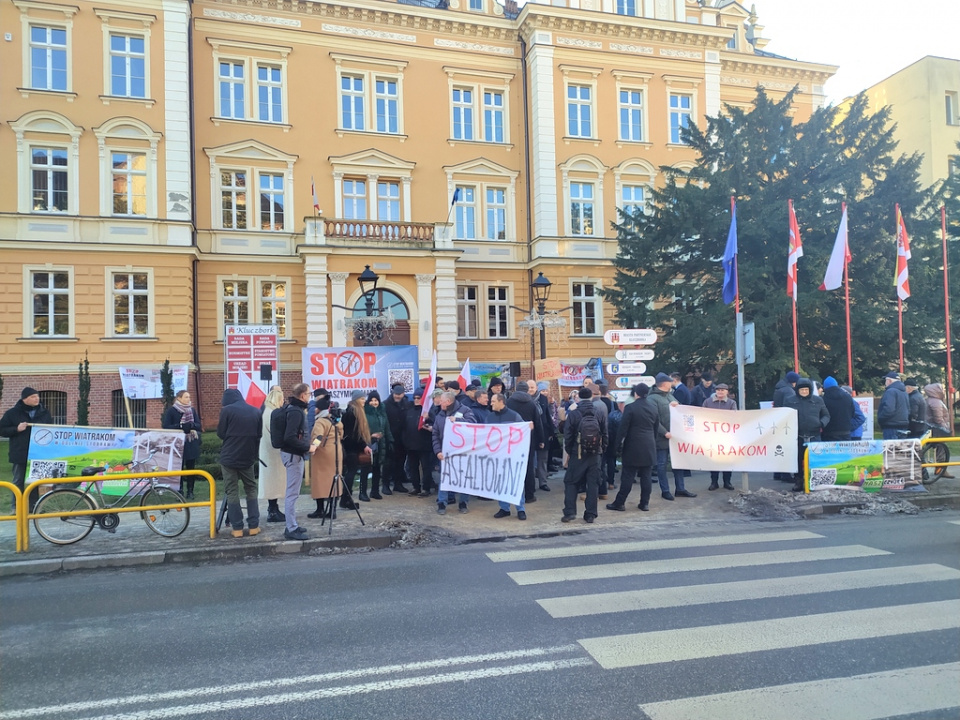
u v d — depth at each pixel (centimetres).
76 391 2072
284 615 538
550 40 2625
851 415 1080
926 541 765
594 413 895
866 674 413
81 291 2091
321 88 2452
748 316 1844
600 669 424
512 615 528
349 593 596
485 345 2600
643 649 455
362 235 2317
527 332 2638
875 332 1753
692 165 2769
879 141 1980
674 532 838
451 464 952
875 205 1877
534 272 2645
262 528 844
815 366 1855
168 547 750
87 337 2092
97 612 555
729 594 573
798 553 715
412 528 845
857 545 748
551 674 417
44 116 2070
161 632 504
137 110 2156
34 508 761
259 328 1286
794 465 1012
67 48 2108
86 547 753
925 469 1068
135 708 380
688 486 1141
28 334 2048
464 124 2650
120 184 2162
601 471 1052
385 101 2547
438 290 2361
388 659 445
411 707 377
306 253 2231
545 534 836
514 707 375
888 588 585
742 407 1124
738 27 3041
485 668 428
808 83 3012
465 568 678
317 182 2441
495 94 2703
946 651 447
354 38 2489
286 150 2405
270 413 883
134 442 859
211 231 2305
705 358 1962
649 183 2734
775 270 1862
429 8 2550
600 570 659
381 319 1994
